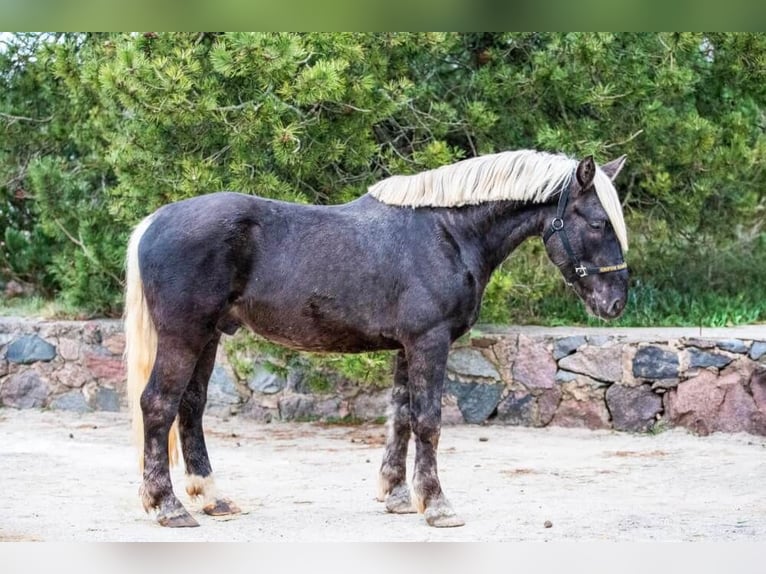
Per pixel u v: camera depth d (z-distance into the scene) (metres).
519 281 9.25
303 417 9.09
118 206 8.67
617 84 8.88
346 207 5.60
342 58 7.97
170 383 5.28
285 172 8.49
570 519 5.59
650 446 7.93
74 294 9.92
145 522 5.49
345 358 8.22
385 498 5.88
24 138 10.77
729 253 11.33
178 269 5.23
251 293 5.38
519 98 9.21
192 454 5.68
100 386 9.48
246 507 5.93
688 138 9.09
